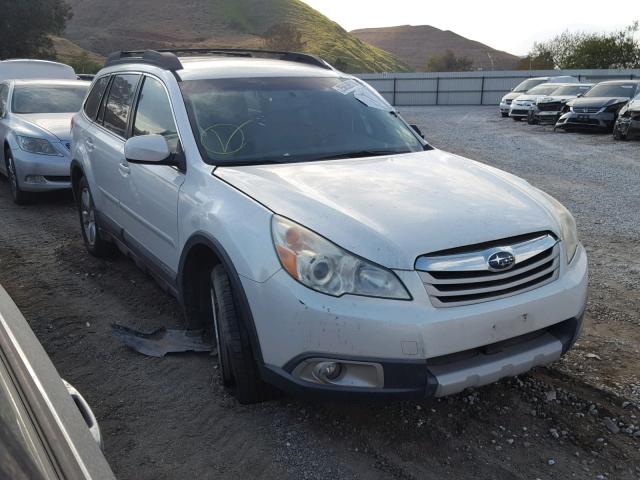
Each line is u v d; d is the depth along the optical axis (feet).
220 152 12.41
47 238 22.08
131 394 11.59
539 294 9.76
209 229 10.84
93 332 14.24
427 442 10.04
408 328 8.79
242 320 10.34
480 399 11.23
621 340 13.64
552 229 10.32
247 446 9.98
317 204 10.01
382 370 8.87
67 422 4.92
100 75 19.16
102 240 18.61
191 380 12.03
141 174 14.01
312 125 13.66
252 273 9.72
